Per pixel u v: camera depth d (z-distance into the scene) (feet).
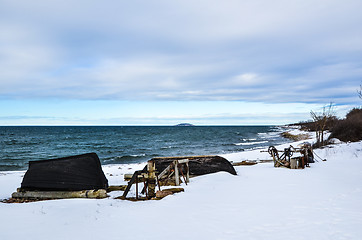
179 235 18.38
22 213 24.35
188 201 27.99
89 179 36.24
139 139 251.80
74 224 21.06
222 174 42.88
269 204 25.99
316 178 39.93
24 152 146.20
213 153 127.44
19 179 57.93
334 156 68.23
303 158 51.29
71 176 35.99
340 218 21.26
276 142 188.03
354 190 31.35
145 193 33.78
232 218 21.97
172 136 296.51
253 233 18.53
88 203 28.53
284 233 18.37
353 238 17.19
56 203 28.50
